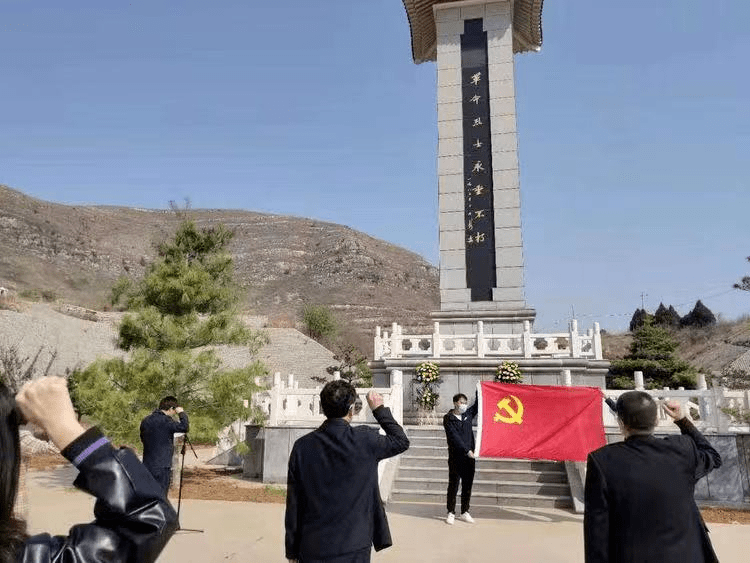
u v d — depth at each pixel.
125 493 1.39
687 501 3.03
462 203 21.61
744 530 8.80
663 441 3.18
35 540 1.32
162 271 14.52
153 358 13.38
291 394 14.29
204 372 13.34
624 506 2.99
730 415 11.84
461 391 17.59
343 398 3.85
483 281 20.91
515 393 10.10
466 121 22.20
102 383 12.24
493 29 22.72
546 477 11.51
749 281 19.91
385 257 104.56
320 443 3.73
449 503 9.27
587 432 9.77
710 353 46.25
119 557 1.36
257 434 14.36
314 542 3.52
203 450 20.91
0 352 25.42
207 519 9.14
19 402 1.41
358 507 3.58
